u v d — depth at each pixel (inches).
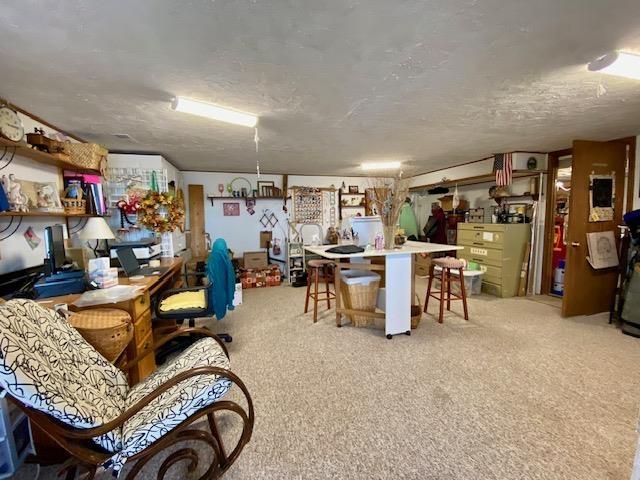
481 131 118.0
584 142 125.3
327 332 121.0
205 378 54.4
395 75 69.4
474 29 52.1
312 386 82.7
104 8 44.6
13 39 52.2
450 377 85.7
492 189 192.4
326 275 152.9
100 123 99.7
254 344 110.1
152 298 118.3
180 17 47.3
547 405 72.7
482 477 53.4
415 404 74.0
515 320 131.4
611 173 131.0
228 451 60.4
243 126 105.3
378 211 124.3
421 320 132.9
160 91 75.9
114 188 139.9
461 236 194.5
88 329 61.9
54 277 77.3
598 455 57.7
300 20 48.7
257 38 53.7
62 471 50.0
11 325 42.6
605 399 74.6
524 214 171.3
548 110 94.4
